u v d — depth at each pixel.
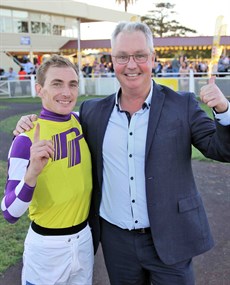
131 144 1.88
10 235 3.72
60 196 1.87
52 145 1.73
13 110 13.12
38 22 27.17
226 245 3.57
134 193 1.91
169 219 1.89
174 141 1.84
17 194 1.69
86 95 17.67
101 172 2.01
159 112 1.85
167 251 1.90
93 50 28.39
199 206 1.98
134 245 1.99
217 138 1.72
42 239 1.91
